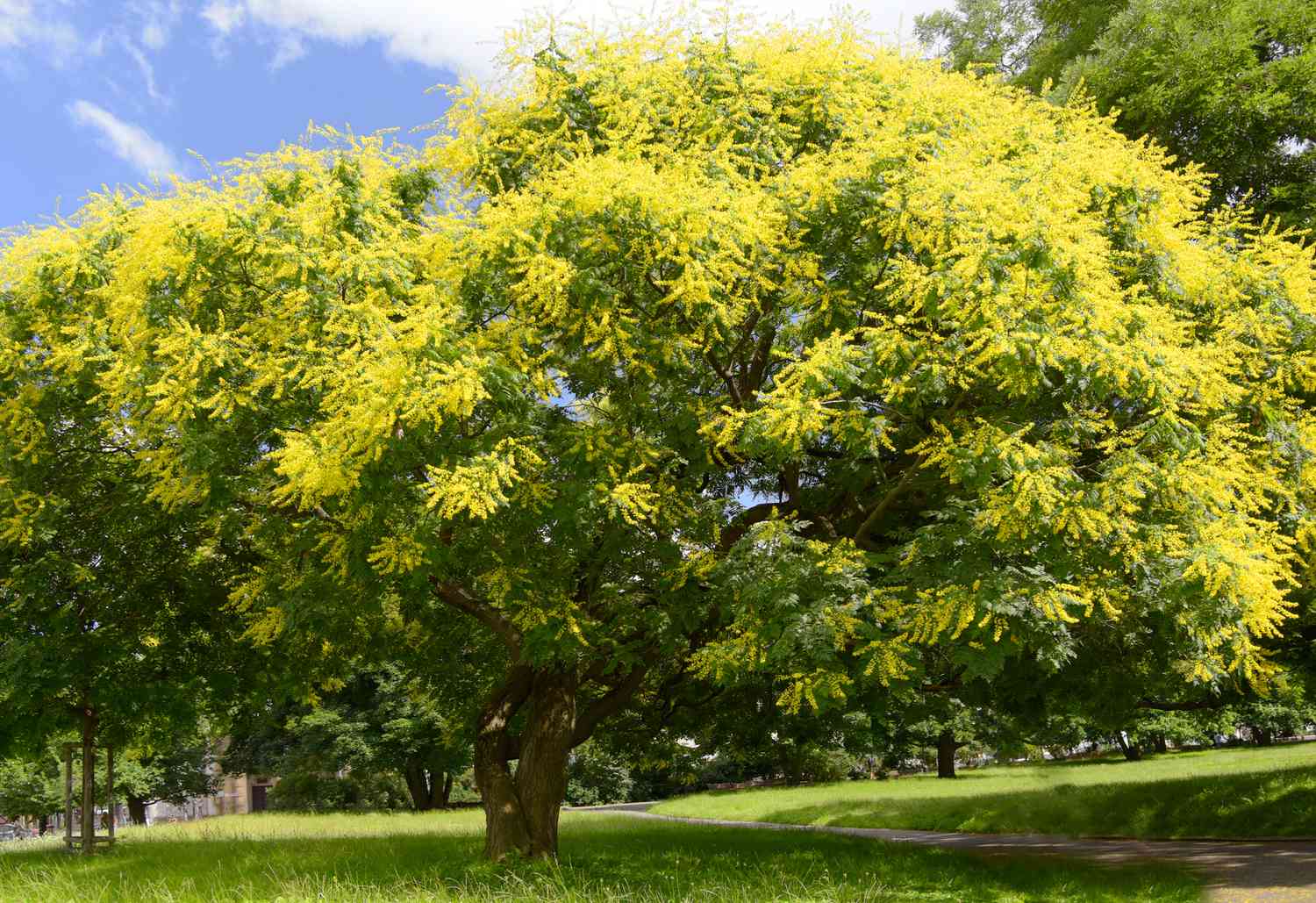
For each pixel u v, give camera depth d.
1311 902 7.18
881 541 8.84
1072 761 37.19
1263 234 7.80
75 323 8.35
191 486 7.27
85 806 11.33
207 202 7.16
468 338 6.77
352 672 12.18
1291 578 6.94
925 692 9.33
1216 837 12.48
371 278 7.02
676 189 6.74
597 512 7.22
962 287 6.12
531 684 10.23
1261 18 9.34
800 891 7.54
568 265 6.52
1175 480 6.01
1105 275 6.31
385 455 6.41
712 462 8.09
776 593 6.76
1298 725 31.78
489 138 8.66
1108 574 6.61
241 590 8.47
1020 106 8.46
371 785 30.47
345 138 7.79
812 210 7.34
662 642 8.20
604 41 8.55
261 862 9.48
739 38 8.65
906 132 7.40
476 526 7.48
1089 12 11.32
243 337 7.29
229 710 13.09
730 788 42.69
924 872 9.34
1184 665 7.70
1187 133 9.62
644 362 7.15
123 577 10.28
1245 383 7.29
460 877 8.31
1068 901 7.75
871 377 6.35
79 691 10.29
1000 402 6.98
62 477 9.48
